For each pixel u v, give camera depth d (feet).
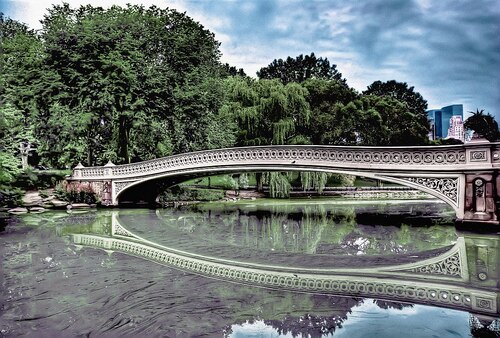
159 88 72.59
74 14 78.28
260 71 160.97
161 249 28.02
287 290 17.65
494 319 13.80
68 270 21.49
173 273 20.83
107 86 64.95
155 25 81.20
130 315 14.37
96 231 36.65
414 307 15.21
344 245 29.58
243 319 13.89
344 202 77.71
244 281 19.20
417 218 47.78
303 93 94.32
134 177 58.90
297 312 14.61
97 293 17.15
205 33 90.79
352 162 41.37
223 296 16.66
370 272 20.97
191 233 35.99
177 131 80.23
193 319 13.91
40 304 15.66
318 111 111.34
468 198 35.04
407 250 27.14
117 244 29.91
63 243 30.17
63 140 68.44
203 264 23.04
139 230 37.70
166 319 13.88
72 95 67.41
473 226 34.68
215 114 88.33
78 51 68.59
